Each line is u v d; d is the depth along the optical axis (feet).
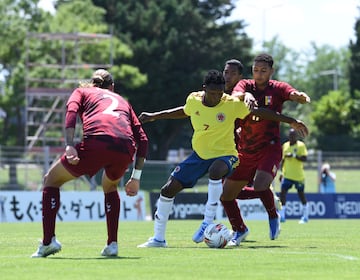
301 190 177.58
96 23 410.93
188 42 451.94
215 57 463.01
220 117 79.87
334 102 550.77
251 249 79.77
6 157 243.40
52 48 365.61
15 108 387.55
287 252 75.61
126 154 66.95
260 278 55.52
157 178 244.22
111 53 332.39
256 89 87.66
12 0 369.71
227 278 55.42
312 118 555.69
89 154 66.33
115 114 67.87
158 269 60.13
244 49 472.85
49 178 67.56
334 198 227.81
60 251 74.79
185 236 103.86
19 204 194.29
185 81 449.06
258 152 88.94
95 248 79.66
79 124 297.94
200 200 204.54
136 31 464.24
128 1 475.31
